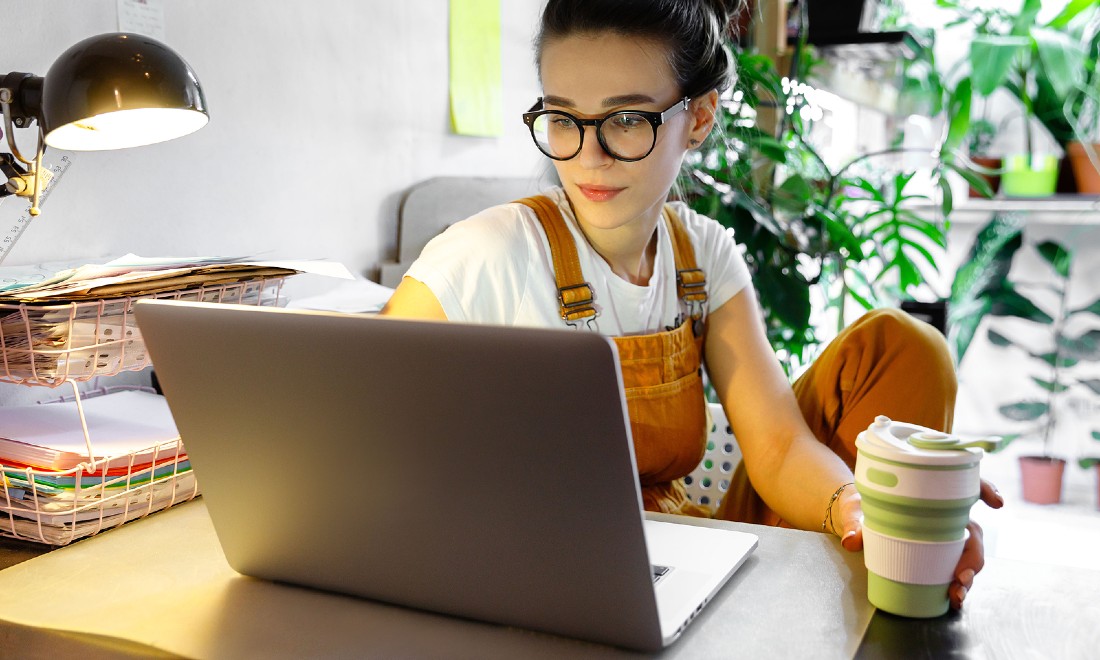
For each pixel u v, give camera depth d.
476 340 0.61
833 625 0.71
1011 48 2.54
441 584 0.73
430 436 0.66
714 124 1.26
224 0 1.47
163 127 0.97
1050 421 3.00
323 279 1.62
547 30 1.12
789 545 0.86
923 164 2.81
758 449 1.17
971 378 3.16
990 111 3.08
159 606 0.77
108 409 1.13
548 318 1.22
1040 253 2.88
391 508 0.71
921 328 1.19
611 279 1.24
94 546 0.91
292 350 0.68
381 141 1.85
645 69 1.08
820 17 2.19
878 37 2.14
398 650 0.68
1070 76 2.56
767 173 2.21
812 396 1.27
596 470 0.62
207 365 0.72
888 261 2.54
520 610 0.70
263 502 0.77
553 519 0.65
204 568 0.85
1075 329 3.03
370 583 0.76
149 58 0.86
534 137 1.17
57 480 0.92
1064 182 2.96
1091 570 0.81
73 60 0.85
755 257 2.00
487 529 0.68
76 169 1.26
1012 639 0.68
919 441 0.72
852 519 0.88
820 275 2.04
